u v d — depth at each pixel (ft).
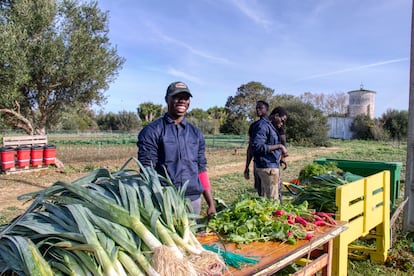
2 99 37.68
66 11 41.88
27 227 5.77
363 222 12.84
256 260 6.84
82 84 43.91
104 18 44.75
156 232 6.09
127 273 5.51
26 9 37.76
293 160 57.57
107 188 6.89
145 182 7.13
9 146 41.70
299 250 7.72
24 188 33.32
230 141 100.63
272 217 8.96
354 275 13.71
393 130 127.54
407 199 18.26
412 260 14.98
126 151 71.72
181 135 10.51
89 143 90.17
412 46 18.19
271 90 168.96
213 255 5.95
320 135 96.84
